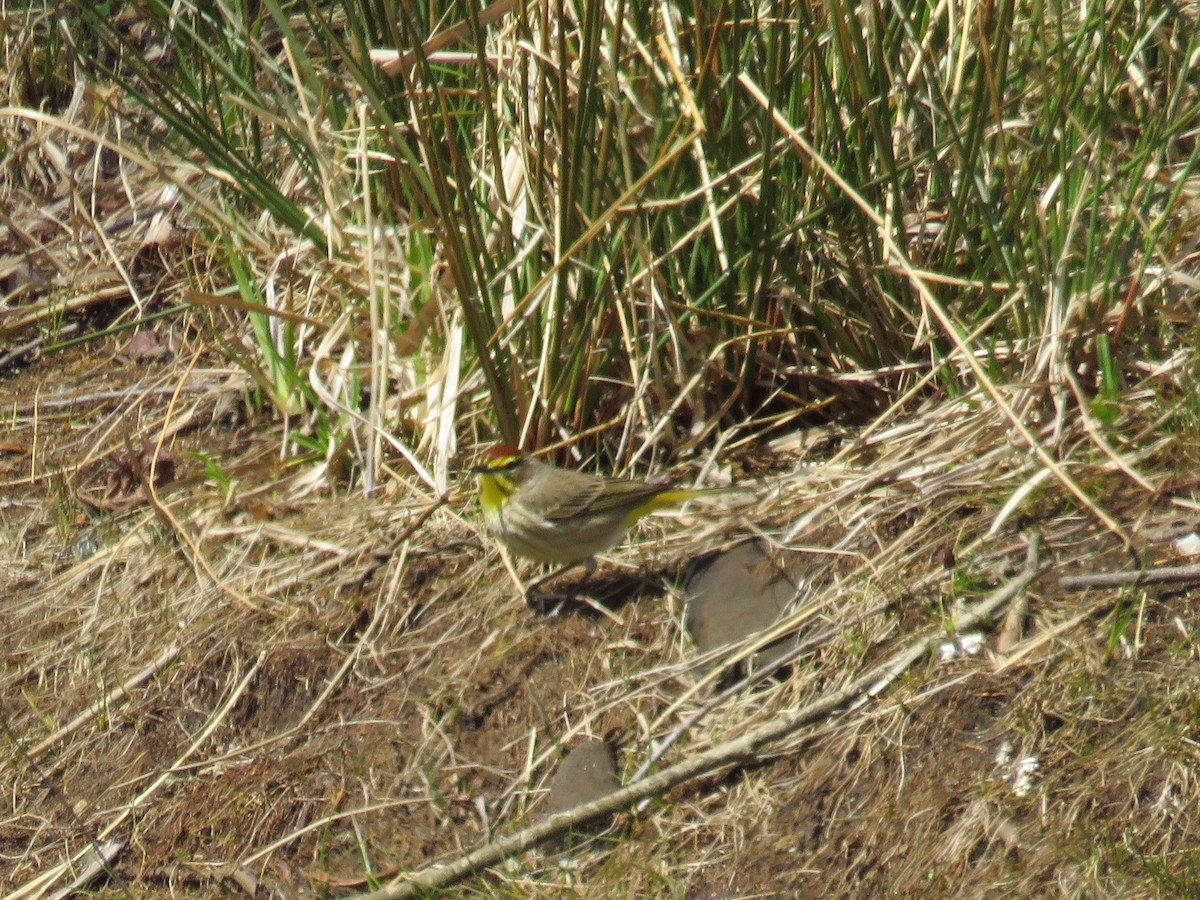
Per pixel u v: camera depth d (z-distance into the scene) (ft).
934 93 34.73
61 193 53.93
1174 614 29.60
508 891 29.32
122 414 44.04
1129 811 26.84
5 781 34.30
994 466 34.40
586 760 31.12
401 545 36.88
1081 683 28.81
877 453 36.99
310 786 32.50
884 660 30.96
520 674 33.58
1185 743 27.22
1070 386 35.50
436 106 41.29
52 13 55.06
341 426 40.65
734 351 38.73
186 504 40.24
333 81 43.98
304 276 44.65
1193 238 37.55
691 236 36.65
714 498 36.94
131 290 46.65
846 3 34.58
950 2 36.60
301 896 30.71
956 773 28.53
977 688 29.55
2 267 51.06
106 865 32.17
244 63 47.60
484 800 31.35
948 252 36.81
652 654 33.35
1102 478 33.30
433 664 34.24
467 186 35.99
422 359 40.68
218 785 33.06
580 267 36.91
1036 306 35.45
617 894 28.78
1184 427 33.50
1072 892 25.98
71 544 40.19
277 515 39.09
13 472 43.21
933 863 27.43
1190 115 34.65
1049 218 37.11
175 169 50.44
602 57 38.50
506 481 33.86
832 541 33.99
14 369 47.80
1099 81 34.30
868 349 38.58
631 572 35.47
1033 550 31.68
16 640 37.52
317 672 34.68
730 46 36.17
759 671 31.60
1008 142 38.22
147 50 55.21
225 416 43.73
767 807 29.43
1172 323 36.17
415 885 29.60
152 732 34.55
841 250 37.83
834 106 36.37
